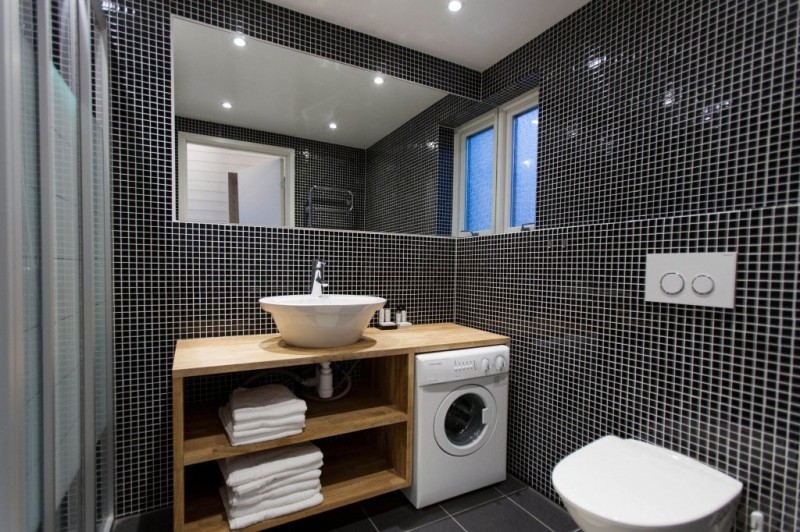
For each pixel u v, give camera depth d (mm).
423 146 2443
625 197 1611
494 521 1650
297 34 1942
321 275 1907
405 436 1704
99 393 1432
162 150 1680
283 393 1600
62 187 1037
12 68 731
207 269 1774
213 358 1413
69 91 1107
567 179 1883
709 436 1285
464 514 1698
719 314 1267
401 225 2379
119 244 1608
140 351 1646
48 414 883
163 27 1676
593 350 1652
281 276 1939
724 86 1307
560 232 1805
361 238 2160
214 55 1836
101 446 1455
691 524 992
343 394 1873
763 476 1161
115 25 1591
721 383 1259
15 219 742
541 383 1892
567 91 1897
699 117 1373
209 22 1759
